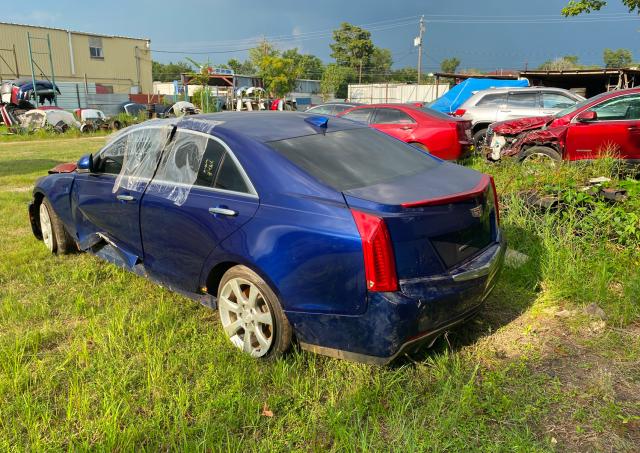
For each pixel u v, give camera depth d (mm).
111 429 2604
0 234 6359
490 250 3361
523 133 8977
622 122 8102
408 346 2865
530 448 2445
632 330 3551
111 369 3193
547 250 4480
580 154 8320
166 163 4008
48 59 43281
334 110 14102
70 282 4742
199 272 3658
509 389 2947
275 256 3047
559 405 2791
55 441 2631
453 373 3104
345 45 86438
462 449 2492
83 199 4789
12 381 3086
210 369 3191
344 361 3260
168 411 2848
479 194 3236
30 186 9945
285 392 3008
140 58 49750
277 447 2568
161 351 3434
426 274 2902
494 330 3676
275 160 3320
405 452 2459
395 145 4020
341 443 2529
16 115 26797
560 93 12031
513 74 27406
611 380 2990
